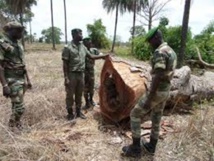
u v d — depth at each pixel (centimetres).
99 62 1393
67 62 517
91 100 623
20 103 450
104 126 508
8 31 439
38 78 876
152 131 407
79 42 528
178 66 966
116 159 397
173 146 435
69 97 523
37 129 479
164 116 568
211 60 1294
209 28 1577
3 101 585
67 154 399
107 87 532
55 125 501
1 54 422
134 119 389
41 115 532
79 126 508
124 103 492
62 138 449
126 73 505
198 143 442
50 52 2323
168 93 378
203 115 539
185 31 947
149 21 2562
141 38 1847
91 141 446
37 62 1372
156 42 362
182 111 598
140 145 402
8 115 497
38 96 593
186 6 932
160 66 341
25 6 2812
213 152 404
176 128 497
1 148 377
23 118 510
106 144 439
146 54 1762
